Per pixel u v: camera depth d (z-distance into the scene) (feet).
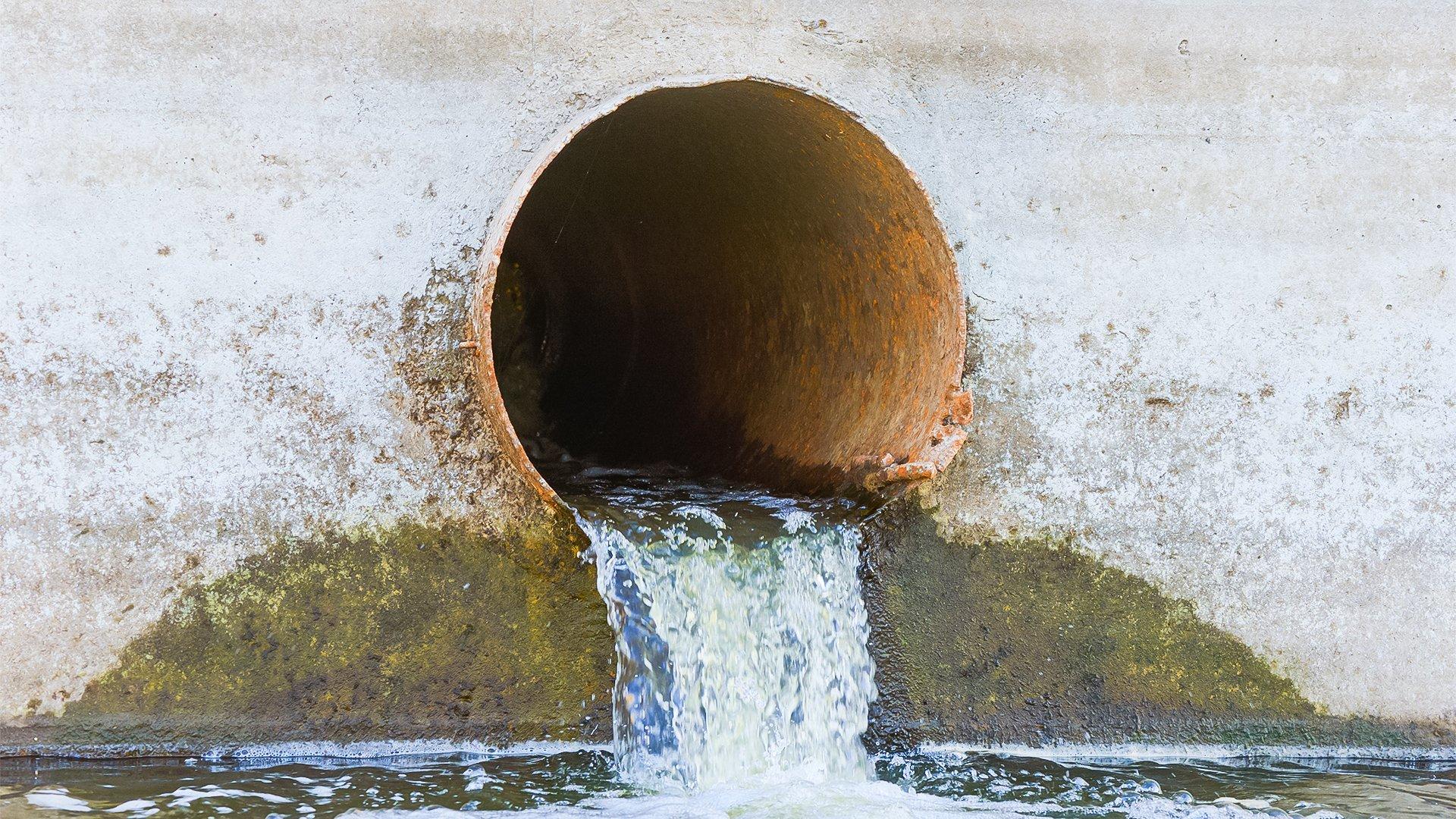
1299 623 17.43
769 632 15.71
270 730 15.42
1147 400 17.33
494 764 15.30
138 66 15.34
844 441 18.62
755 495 20.18
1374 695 17.44
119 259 15.31
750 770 15.19
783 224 20.29
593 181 24.86
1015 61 17.24
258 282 15.55
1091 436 17.21
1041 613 17.02
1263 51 17.58
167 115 15.39
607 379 29.68
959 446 15.69
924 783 15.17
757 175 19.57
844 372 19.52
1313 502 17.53
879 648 16.67
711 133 19.15
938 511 16.85
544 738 15.94
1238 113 17.56
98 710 15.15
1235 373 17.49
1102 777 15.71
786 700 15.61
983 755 16.57
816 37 16.94
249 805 13.34
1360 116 17.72
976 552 16.92
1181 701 17.17
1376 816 14.32
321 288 15.65
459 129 15.99
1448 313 17.83
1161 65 17.44
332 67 15.71
